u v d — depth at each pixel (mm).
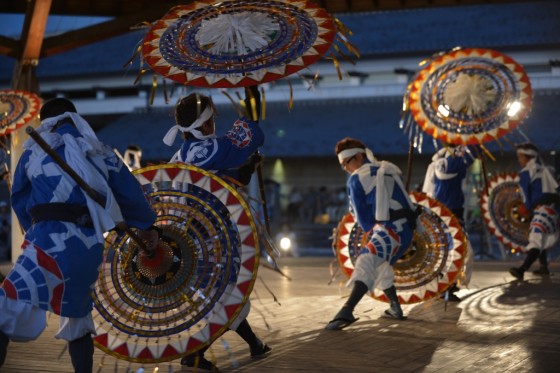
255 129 4250
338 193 27484
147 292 3838
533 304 6512
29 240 3234
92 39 12734
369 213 5738
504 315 5953
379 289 6051
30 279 3139
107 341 3859
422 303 6656
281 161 28859
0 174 8133
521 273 8641
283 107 30266
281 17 4066
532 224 8750
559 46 28547
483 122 6246
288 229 17828
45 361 4402
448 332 5223
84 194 3295
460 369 4074
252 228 3803
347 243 6180
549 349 4578
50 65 33906
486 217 9406
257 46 3996
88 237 3275
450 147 7094
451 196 7121
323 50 3971
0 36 12930
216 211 3846
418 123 6312
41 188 3291
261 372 4074
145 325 3824
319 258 13289
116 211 3334
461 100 6203
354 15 31797
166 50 4090
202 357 4176
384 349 4660
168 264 3836
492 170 24375
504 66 6191
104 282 3850
